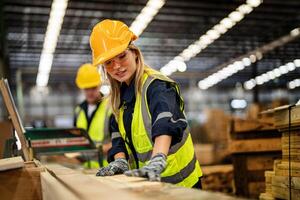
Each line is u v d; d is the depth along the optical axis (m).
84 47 11.34
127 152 2.50
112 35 2.23
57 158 5.91
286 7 8.95
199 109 20.19
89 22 9.27
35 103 18.98
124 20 9.20
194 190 1.46
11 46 10.75
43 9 8.27
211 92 20.64
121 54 2.19
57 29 8.89
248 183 4.54
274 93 20.66
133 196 1.26
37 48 11.10
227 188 5.71
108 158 2.54
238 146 4.55
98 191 1.31
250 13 9.27
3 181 2.05
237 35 10.91
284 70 14.86
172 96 2.12
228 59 13.64
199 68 15.08
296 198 2.38
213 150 7.26
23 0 7.70
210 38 10.79
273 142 4.55
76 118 5.09
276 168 2.64
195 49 11.82
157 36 10.64
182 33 10.49
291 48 12.09
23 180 2.07
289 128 2.45
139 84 2.24
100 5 8.30
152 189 1.49
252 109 9.77
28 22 9.01
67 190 1.43
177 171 2.25
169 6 8.46
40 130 4.15
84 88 4.84
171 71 14.12
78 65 13.59
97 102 4.87
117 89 2.43
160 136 1.97
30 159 2.77
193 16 9.26
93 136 4.77
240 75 16.45
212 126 8.59
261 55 12.27
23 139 2.78
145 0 8.09
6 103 2.73
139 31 9.55
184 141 2.29
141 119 2.23
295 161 2.44
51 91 19.23
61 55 12.13
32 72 13.20
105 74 2.43
